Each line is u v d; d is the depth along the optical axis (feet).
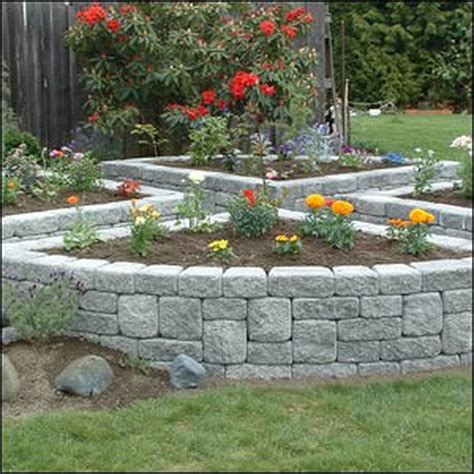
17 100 32.55
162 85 31.65
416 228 16.81
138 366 14.89
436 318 15.34
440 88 69.36
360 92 66.69
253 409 13.35
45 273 15.76
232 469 11.25
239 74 28.35
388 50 68.49
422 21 69.15
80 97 33.99
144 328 15.12
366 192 25.55
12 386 13.56
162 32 32.45
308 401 13.76
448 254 16.76
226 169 27.30
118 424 12.66
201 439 12.16
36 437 12.17
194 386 14.47
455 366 15.58
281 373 14.97
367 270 15.16
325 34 36.94
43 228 20.34
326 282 14.83
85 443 12.06
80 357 14.76
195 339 14.99
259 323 14.87
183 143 32.96
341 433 12.50
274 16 30.66
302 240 17.28
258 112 29.48
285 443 12.08
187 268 15.31
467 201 23.04
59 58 33.42
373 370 15.16
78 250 17.02
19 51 32.48
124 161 29.32
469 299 15.53
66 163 24.67
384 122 52.49
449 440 12.18
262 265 15.85
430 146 41.52
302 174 26.32
